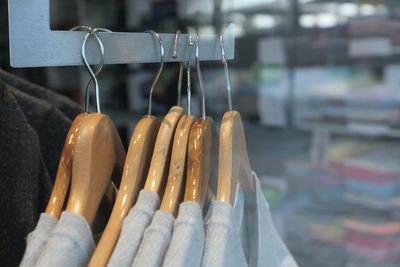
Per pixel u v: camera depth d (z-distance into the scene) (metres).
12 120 0.47
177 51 0.49
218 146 0.47
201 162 0.43
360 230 1.49
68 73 1.67
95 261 0.37
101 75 1.74
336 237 1.51
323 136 1.56
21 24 0.37
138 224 0.39
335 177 1.55
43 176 0.52
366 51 1.44
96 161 0.40
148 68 1.67
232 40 0.56
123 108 1.74
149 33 0.46
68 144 0.40
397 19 1.40
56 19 1.63
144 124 0.44
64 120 0.60
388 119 1.44
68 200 0.39
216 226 0.41
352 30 1.46
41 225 0.39
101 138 0.41
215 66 1.68
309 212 1.54
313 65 1.55
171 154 0.43
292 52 1.58
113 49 0.43
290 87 1.60
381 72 1.44
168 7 1.63
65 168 0.40
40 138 0.58
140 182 0.43
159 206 0.41
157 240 0.37
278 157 1.60
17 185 0.47
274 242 0.59
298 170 1.58
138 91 1.70
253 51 1.65
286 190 1.58
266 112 1.64
